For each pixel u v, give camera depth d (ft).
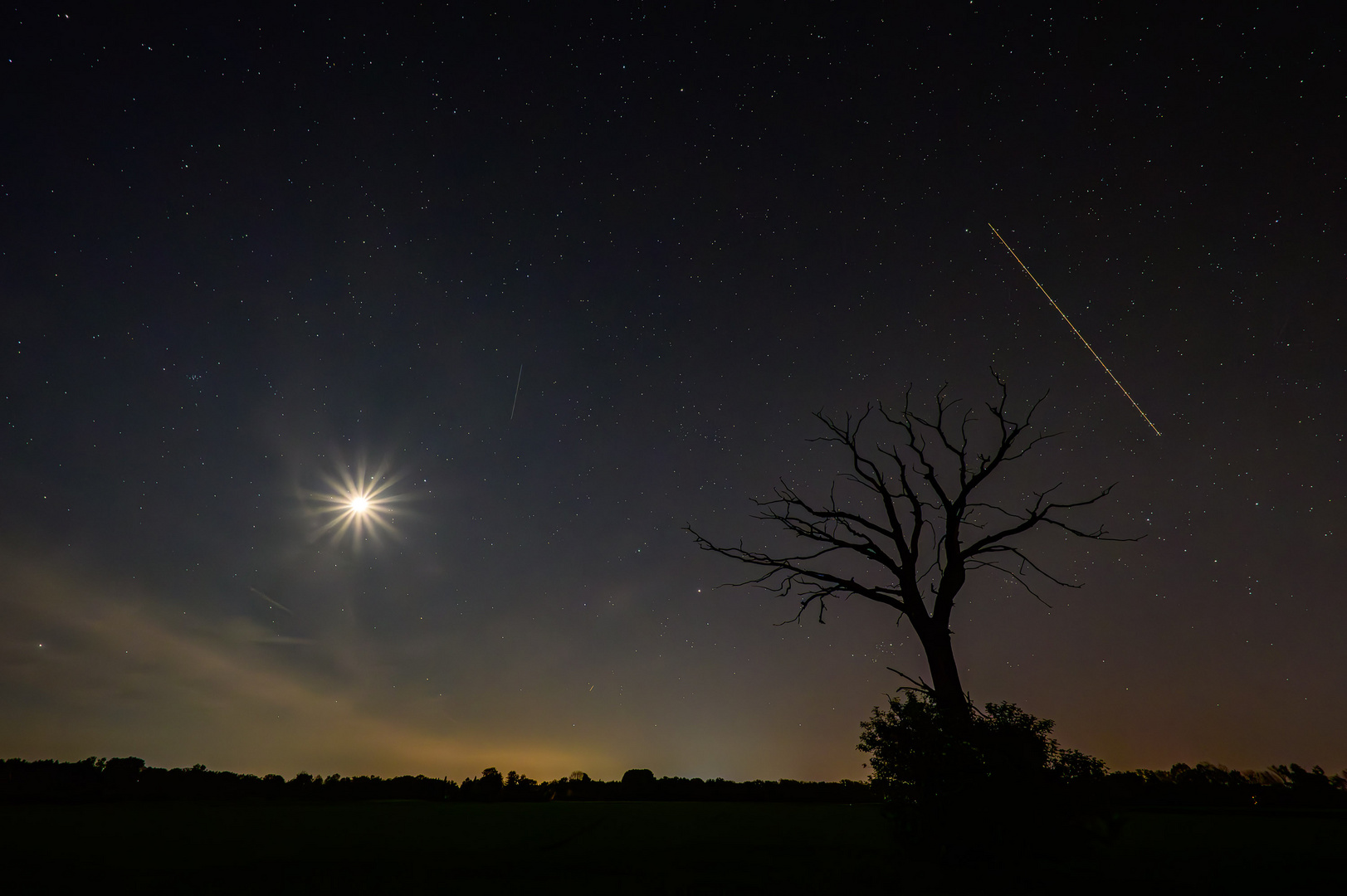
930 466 45.93
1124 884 28.91
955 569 43.04
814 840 41.60
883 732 33.40
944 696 34.78
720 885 29.22
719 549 50.14
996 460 44.96
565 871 32.22
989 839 29.71
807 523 48.26
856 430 48.26
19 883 28.55
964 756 31.07
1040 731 31.73
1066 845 29.99
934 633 41.70
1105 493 44.93
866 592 45.29
